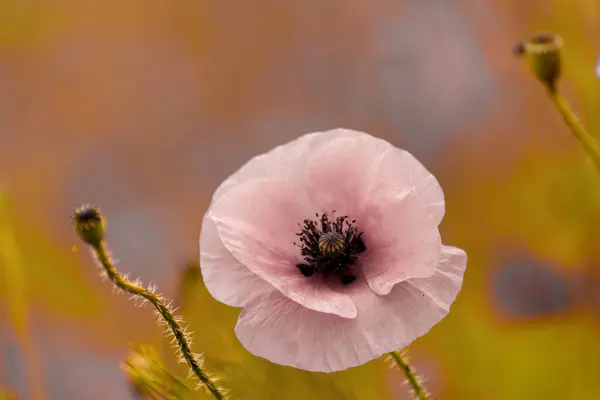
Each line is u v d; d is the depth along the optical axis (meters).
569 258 0.73
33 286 0.82
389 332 0.57
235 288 0.58
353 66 1.11
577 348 0.69
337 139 0.60
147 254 1.00
